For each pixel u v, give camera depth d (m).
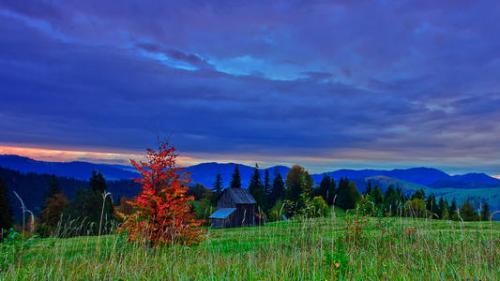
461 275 7.82
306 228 10.63
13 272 8.27
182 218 15.29
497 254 8.79
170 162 17.03
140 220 14.22
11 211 41.75
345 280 7.55
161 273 8.48
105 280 8.17
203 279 8.09
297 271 8.27
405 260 9.08
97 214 46.00
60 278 8.05
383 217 13.07
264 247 10.09
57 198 57.06
